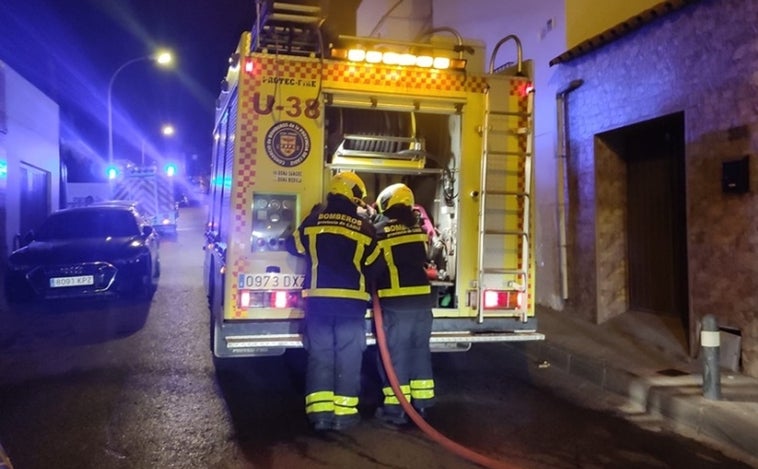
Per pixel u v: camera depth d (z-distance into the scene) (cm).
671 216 777
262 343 532
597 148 830
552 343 738
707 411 511
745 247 607
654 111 719
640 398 583
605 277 837
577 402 594
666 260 786
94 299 1105
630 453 475
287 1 536
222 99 728
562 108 892
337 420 508
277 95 544
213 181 830
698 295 659
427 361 539
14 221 1672
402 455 465
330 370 510
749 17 598
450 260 611
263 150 542
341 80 554
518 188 591
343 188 535
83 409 556
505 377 678
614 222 841
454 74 577
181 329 874
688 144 670
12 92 1650
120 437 494
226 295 537
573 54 853
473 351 790
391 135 659
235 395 600
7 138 1599
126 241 1077
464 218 584
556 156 902
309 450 473
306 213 547
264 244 542
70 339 815
